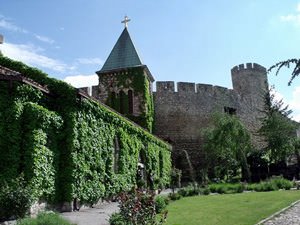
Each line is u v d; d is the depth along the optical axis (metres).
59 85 16.73
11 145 13.88
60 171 15.95
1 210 11.88
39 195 14.06
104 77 41.31
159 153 32.72
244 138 40.28
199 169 45.34
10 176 13.58
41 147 14.48
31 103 14.66
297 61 6.52
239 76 57.41
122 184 21.58
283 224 11.42
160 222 10.23
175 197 22.39
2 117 14.05
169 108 47.31
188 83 49.06
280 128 44.78
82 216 14.09
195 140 47.06
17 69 16.97
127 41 42.78
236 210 15.67
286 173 42.66
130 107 39.88
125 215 9.94
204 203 19.52
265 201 18.83
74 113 16.61
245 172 40.62
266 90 52.69
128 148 23.48
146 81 40.94
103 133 19.61
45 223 9.19
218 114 43.31
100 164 18.78
